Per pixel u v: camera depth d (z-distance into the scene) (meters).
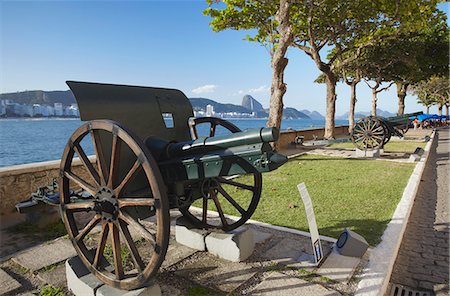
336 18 13.86
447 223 4.91
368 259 3.32
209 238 3.52
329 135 17.39
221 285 2.90
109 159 2.83
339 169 8.70
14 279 3.08
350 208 5.11
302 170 8.59
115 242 2.58
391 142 16.25
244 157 2.56
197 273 3.12
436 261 3.68
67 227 2.92
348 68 21.28
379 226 4.29
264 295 2.70
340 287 2.81
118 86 3.14
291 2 9.18
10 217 4.86
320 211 4.98
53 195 4.20
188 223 3.80
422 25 13.61
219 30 12.06
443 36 21.33
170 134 3.48
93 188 2.67
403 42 18.97
